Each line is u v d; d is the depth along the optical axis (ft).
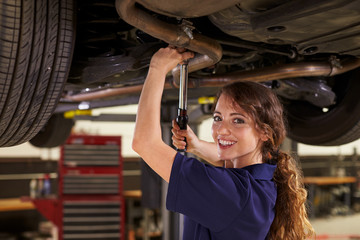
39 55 3.92
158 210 18.44
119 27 5.03
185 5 3.47
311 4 3.43
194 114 9.90
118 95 7.23
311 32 3.96
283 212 3.64
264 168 3.66
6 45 3.58
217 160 4.91
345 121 6.66
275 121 3.73
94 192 14.87
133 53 4.95
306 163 28.19
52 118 11.25
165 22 3.84
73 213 14.52
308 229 3.86
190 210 3.34
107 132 21.63
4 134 4.59
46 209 14.55
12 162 18.48
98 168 14.94
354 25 3.77
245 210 3.32
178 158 3.40
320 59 5.78
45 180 16.29
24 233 17.76
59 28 4.00
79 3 4.66
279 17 3.66
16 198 18.52
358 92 6.49
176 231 10.07
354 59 5.72
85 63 5.00
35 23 3.71
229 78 5.82
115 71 4.94
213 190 3.26
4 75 3.73
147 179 10.33
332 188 27.78
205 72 5.79
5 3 3.45
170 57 3.85
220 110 3.75
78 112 10.28
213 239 3.53
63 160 14.73
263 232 3.45
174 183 3.33
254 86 3.73
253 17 3.86
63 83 4.30
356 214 26.73
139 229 17.75
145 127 3.49
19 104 4.14
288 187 3.71
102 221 14.69
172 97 7.54
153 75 3.75
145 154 3.47
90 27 4.89
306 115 7.39
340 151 29.50
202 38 4.08
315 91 6.49
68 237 14.47
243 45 4.92
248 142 3.68
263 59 6.28
